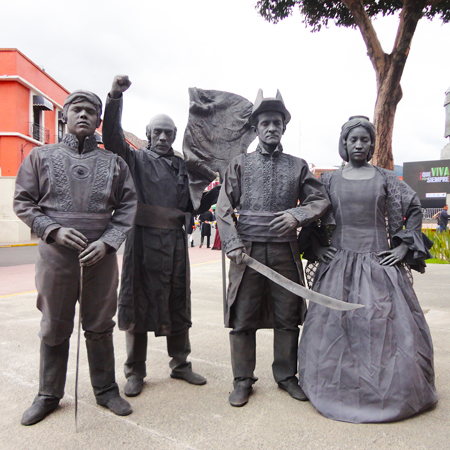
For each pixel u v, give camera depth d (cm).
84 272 226
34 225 213
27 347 352
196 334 400
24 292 613
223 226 258
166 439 209
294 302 266
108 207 234
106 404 241
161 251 275
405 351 233
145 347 280
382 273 250
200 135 296
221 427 221
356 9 781
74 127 226
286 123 282
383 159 803
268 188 264
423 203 1834
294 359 271
